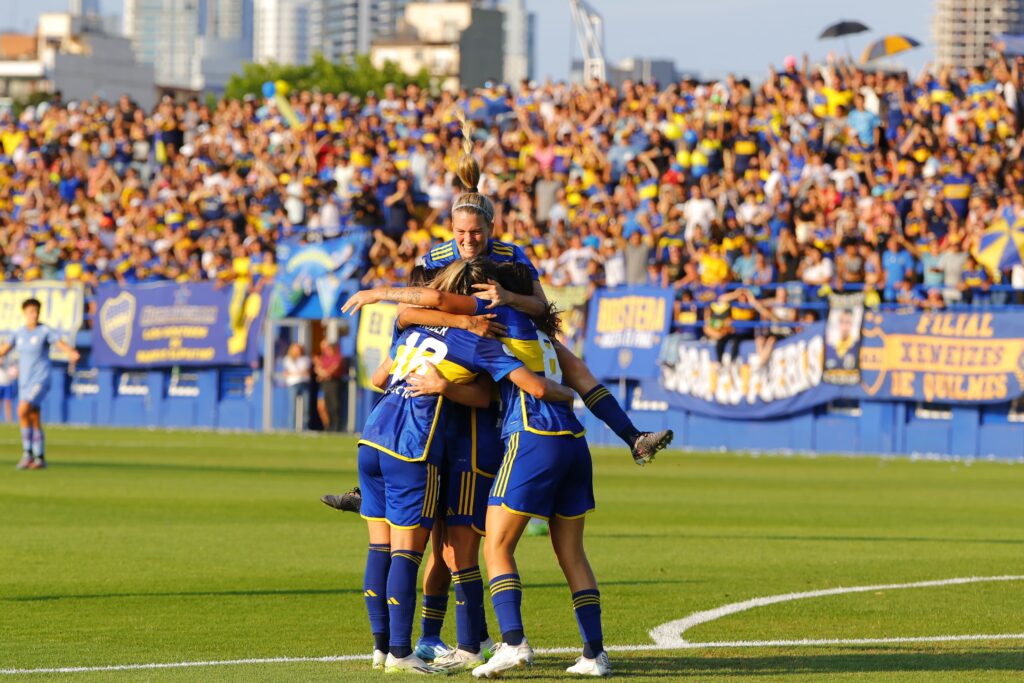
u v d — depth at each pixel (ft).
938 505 140.77
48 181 314.35
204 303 276.21
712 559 98.53
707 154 247.09
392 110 294.87
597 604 58.29
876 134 240.12
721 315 231.30
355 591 82.28
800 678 57.41
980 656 63.00
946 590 84.07
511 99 287.89
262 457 199.31
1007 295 217.97
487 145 270.46
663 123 254.68
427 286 60.85
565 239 251.19
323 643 66.13
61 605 76.84
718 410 232.53
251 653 63.46
